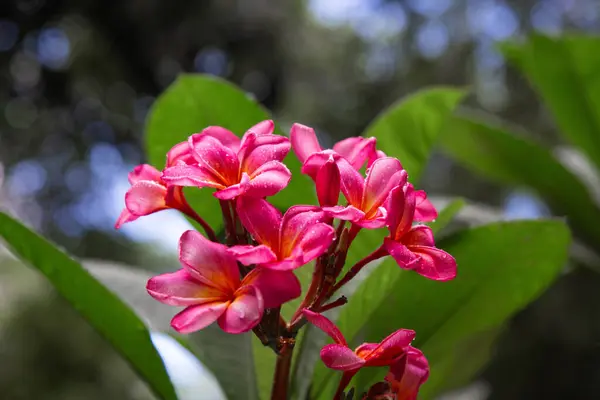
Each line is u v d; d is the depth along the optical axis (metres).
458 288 0.64
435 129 0.69
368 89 2.91
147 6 2.17
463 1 2.85
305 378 0.61
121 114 2.28
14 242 0.56
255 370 0.62
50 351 1.91
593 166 1.17
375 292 0.60
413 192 0.50
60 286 0.58
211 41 2.34
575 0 2.57
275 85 2.61
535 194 1.16
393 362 0.49
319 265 0.51
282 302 0.46
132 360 0.59
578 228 1.07
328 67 2.91
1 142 2.21
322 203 0.50
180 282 0.47
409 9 2.95
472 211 0.94
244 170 0.50
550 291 1.56
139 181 0.53
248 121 0.68
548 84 1.12
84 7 2.16
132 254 1.97
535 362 1.58
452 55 2.79
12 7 2.12
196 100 0.68
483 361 0.75
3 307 1.93
